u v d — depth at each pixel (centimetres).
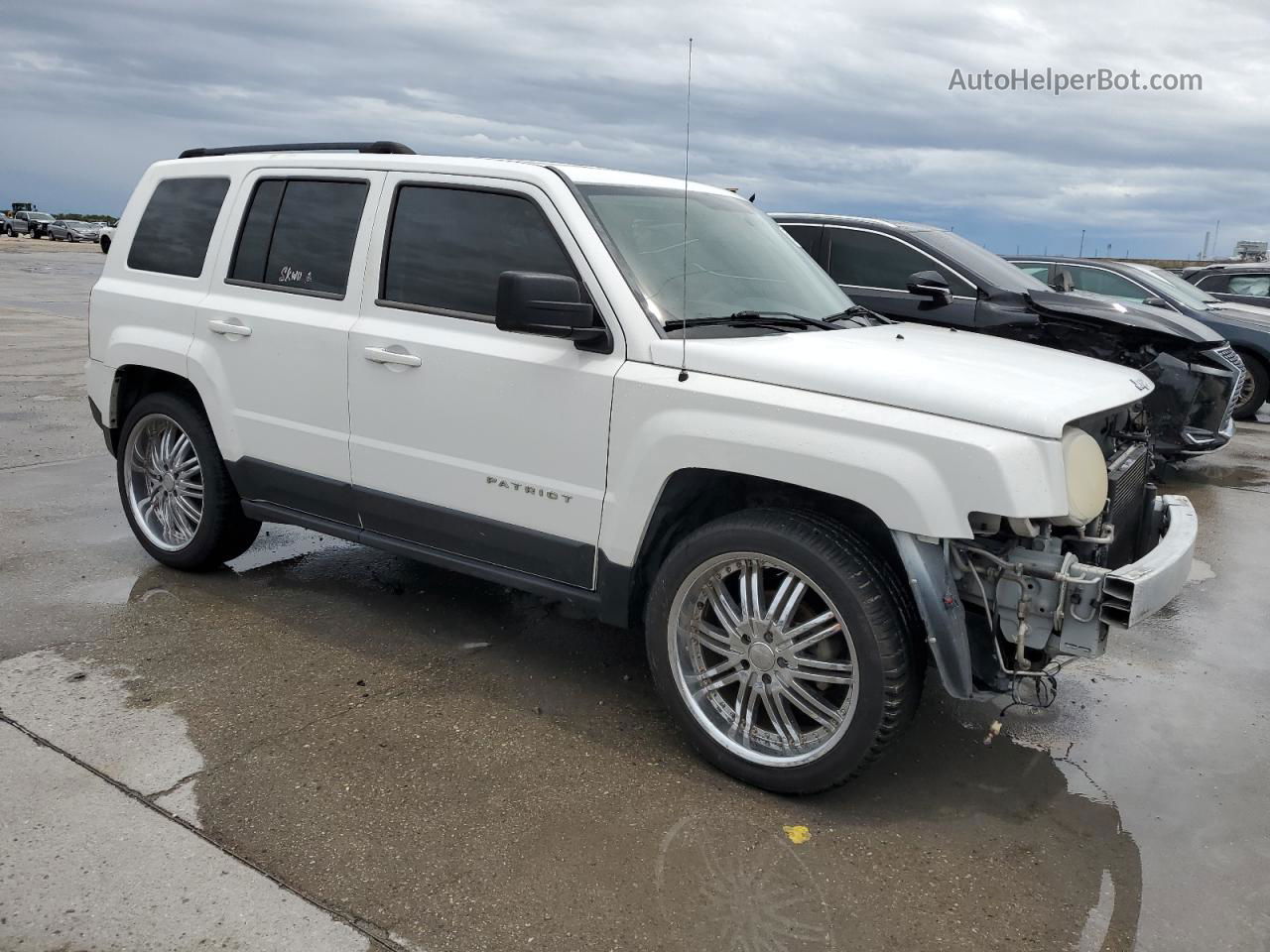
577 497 364
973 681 318
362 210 427
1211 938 270
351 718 370
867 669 308
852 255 774
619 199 393
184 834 294
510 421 377
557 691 402
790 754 330
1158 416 805
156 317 493
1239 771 365
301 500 453
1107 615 296
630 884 282
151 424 516
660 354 347
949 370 328
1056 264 1139
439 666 419
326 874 279
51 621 446
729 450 325
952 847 308
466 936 258
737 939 261
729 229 433
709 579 342
